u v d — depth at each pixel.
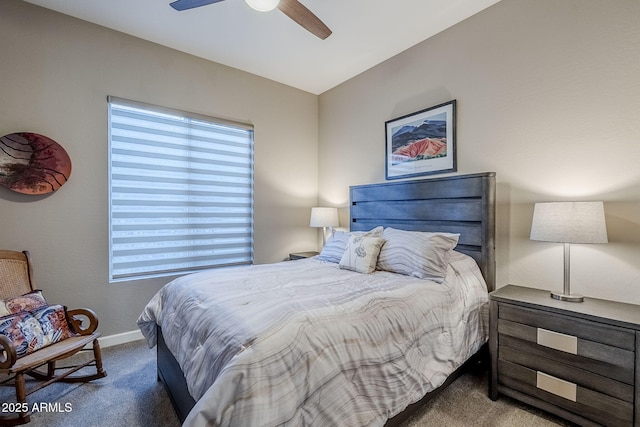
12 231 2.22
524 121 2.14
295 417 1.01
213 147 3.24
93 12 2.38
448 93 2.60
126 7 2.32
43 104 2.32
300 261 2.78
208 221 3.22
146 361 2.33
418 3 2.27
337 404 1.12
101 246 2.57
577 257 1.92
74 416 1.68
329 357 1.16
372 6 2.30
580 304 1.65
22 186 2.22
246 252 3.51
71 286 2.45
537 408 1.71
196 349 1.33
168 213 2.96
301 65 3.27
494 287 2.25
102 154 2.57
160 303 2.02
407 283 1.83
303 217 3.94
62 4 2.29
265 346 1.07
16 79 2.23
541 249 2.07
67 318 2.03
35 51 2.30
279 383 1.02
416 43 2.84
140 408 1.76
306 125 3.97
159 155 2.90
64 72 2.40
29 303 1.97
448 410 1.72
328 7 2.31
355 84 3.52
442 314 1.71
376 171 3.29
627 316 1.44
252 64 3.24
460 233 2.37
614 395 1.40
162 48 2.86
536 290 1.97
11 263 2.07
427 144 2.74
